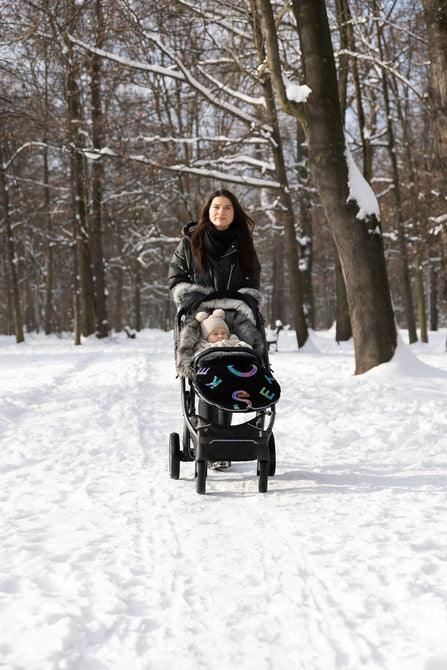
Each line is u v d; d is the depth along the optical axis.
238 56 15.00
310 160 11.64
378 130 24.17
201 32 16.58
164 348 25.05
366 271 11.52
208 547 3.80
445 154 12.61
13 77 17.14
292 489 5.15
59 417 8.86
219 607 3.02
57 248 42.94
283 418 8.44
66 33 14.91
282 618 2.90
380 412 8.46
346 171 11.46
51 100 18.62
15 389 11.77
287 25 17.58
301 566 3.48
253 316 5.41
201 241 5.50
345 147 11.52
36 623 2.87
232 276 5.48
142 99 18.55
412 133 25.62
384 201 27.34
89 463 6.26
